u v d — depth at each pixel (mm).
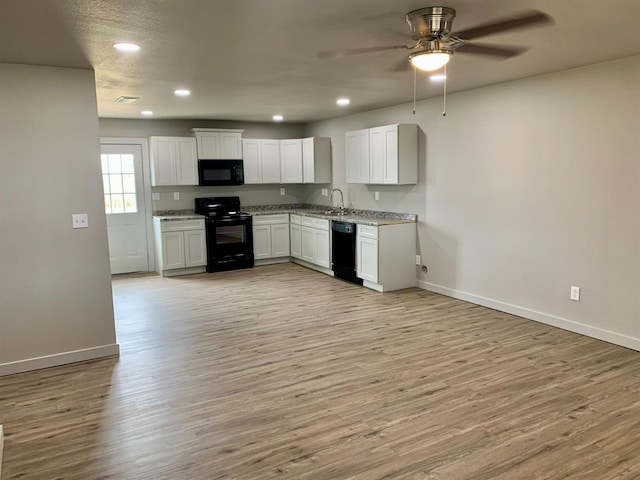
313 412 2900
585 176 4012
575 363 3547
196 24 2627
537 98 4328
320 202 8094
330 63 3650
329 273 6906
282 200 8461
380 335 4266
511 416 2801
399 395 3100
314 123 8031
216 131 7277
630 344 3812
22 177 3482
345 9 2439
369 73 4055
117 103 5465
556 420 2744
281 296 5723
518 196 4609
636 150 3646
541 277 4477
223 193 7875
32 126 3480
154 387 3291
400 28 2787
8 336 3529
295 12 2469
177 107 5871
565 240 4227
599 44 3229
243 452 2482
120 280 6738
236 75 4020
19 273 3533
